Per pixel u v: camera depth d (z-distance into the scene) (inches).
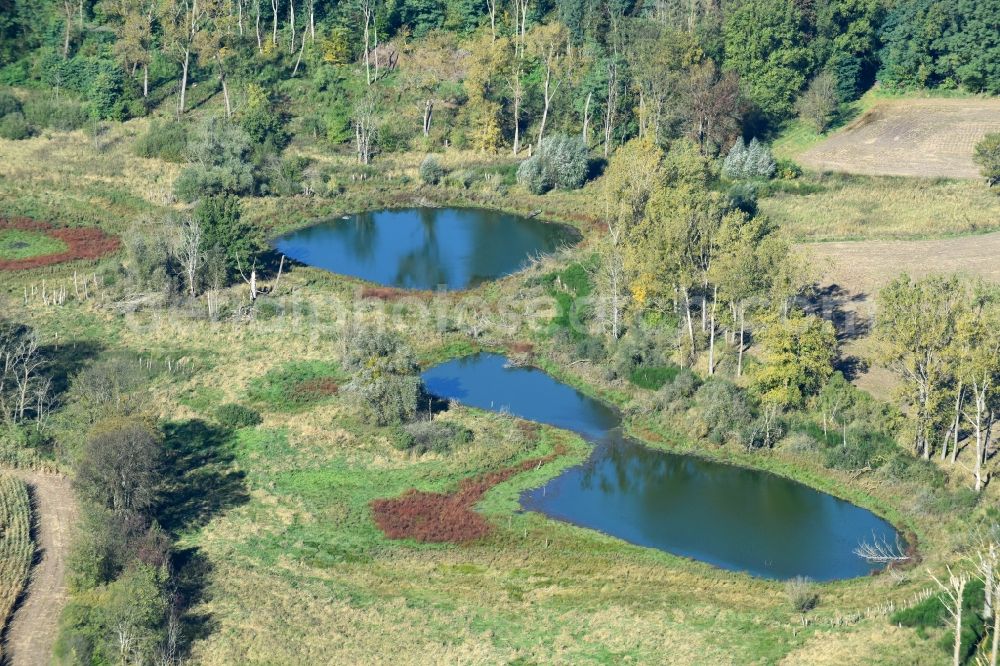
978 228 5541.3
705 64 6683.1
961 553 3282.5
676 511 3641.7
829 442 3897.6
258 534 3464.6
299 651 2908.5
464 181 6668.3
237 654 2891.2
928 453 3777.1
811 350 4020.7
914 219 5669.3
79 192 6117.1
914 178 6176.2
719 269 4252.0
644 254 4552.2
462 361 4633.4
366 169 6732.3
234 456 3863.2
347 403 4119.1
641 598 3161.9
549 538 3467.0
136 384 4296.3
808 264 4301.2
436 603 3152.1
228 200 5216.5
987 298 4074.8
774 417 3986.2
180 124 6752.0
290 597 3159.5
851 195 6028.5
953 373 3713.1
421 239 5954.7
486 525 3528.5
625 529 3543.3
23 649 2910.9
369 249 5797.2
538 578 3275.1
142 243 5108.3
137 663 2824.8
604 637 2982.3
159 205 6038.4
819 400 4033.0
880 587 3174.2
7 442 3890.3
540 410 4256.9
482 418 4138.8
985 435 3651.6
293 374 4382.4
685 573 3284.9
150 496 3484.3
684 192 4778.5
